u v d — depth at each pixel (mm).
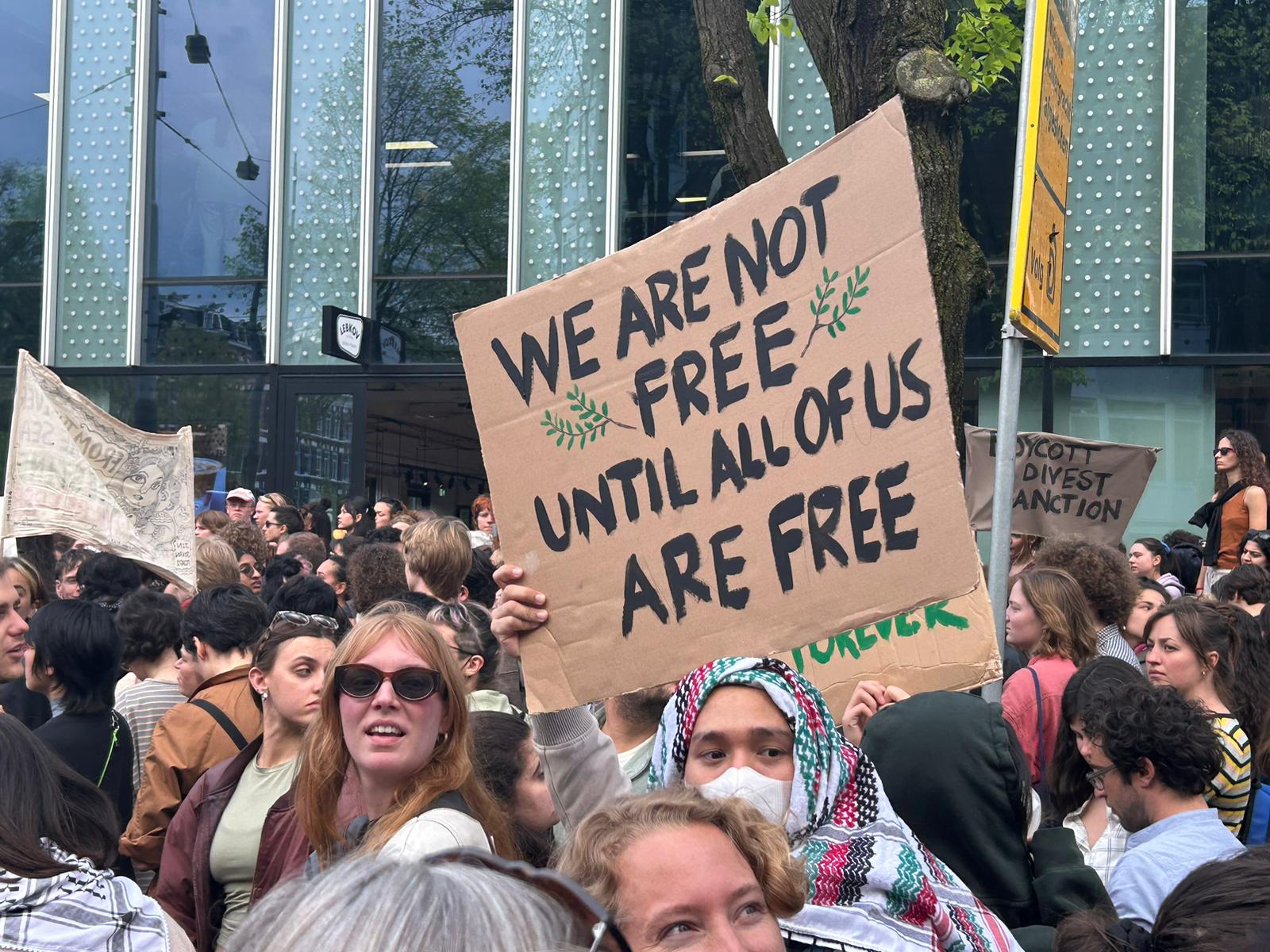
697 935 1633
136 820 3951
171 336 14758
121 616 4844
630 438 3068
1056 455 7777
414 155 14211
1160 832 2959
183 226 14750
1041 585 4434
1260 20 12086
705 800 1762
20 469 6277
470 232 14039
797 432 2936
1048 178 4125
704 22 6625
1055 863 2676
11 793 2246
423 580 5285
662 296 3096
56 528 6309
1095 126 12422
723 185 13375
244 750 3520
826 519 2881
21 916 2150
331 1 14406
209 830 3387
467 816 2562
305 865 2885
